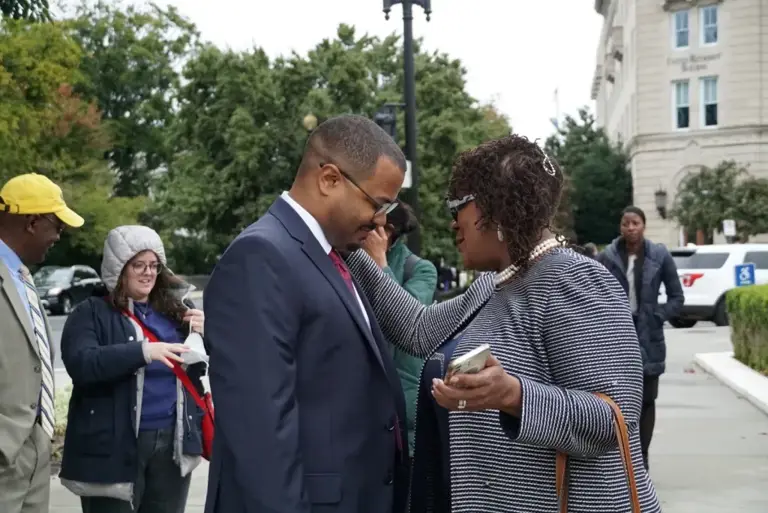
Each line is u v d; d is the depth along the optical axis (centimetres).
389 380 253
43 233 352
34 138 1783
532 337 231
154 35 4469
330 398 238
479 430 237
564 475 226
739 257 1944
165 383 377
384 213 254
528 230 236
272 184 2731
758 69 3988
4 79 1520
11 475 327
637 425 231
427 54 2897
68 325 375
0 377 321
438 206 2723
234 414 222
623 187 4706
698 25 4112
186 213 2828
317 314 236
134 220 3469
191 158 2848
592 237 4747
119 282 378
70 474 365
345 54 2711
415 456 268
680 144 4159
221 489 226
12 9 1092
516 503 231
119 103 4541
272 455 219
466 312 266
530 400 213
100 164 3456
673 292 625
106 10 4453
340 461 237
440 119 2717
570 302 226
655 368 609
